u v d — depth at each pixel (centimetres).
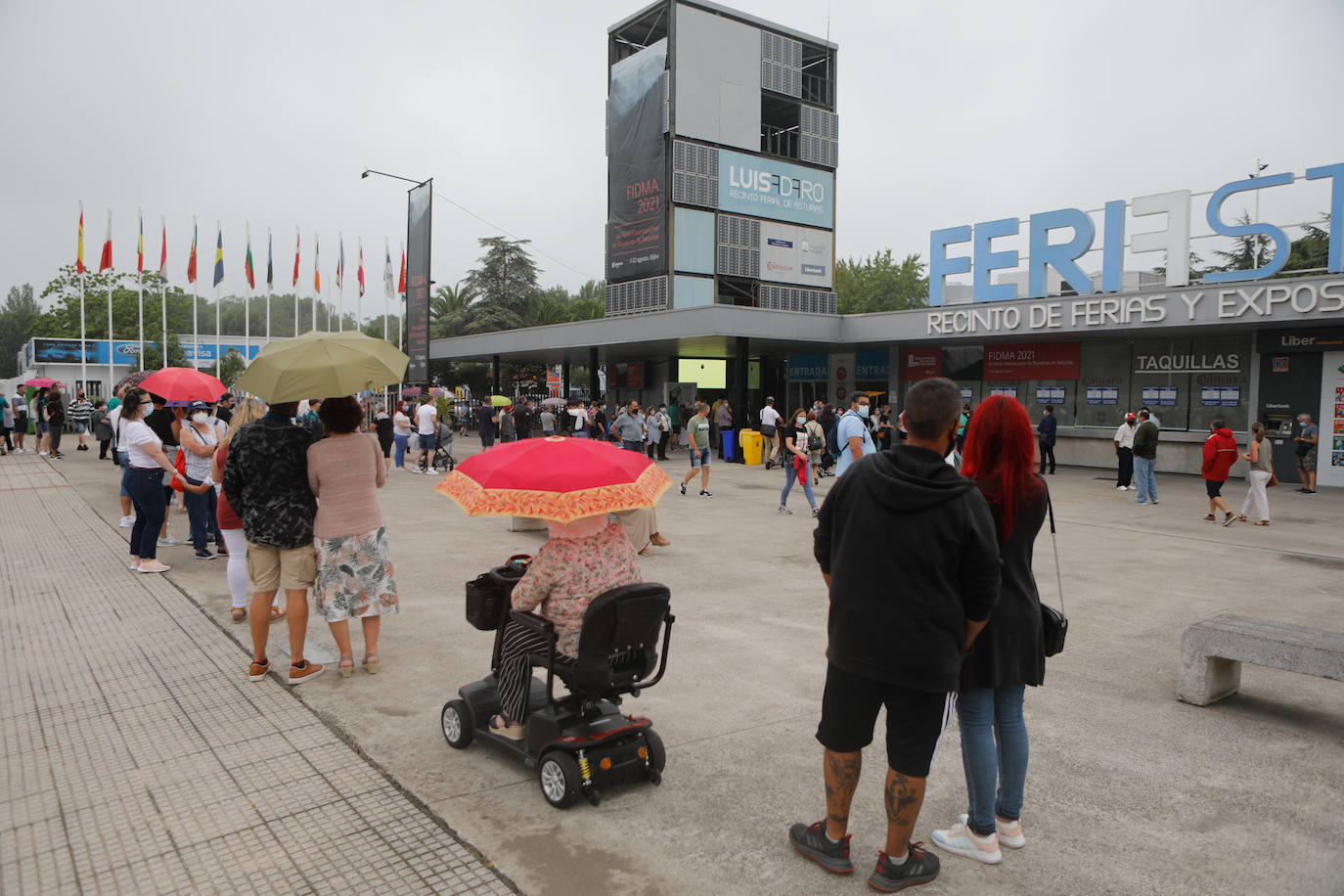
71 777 362
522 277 5753
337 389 455
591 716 353
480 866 294
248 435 466
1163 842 315
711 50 2595
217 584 710
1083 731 422
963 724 298
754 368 3116
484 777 365
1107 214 1775
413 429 1908
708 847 308
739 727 423
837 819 289
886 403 2523
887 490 260
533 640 354
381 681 483
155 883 283
